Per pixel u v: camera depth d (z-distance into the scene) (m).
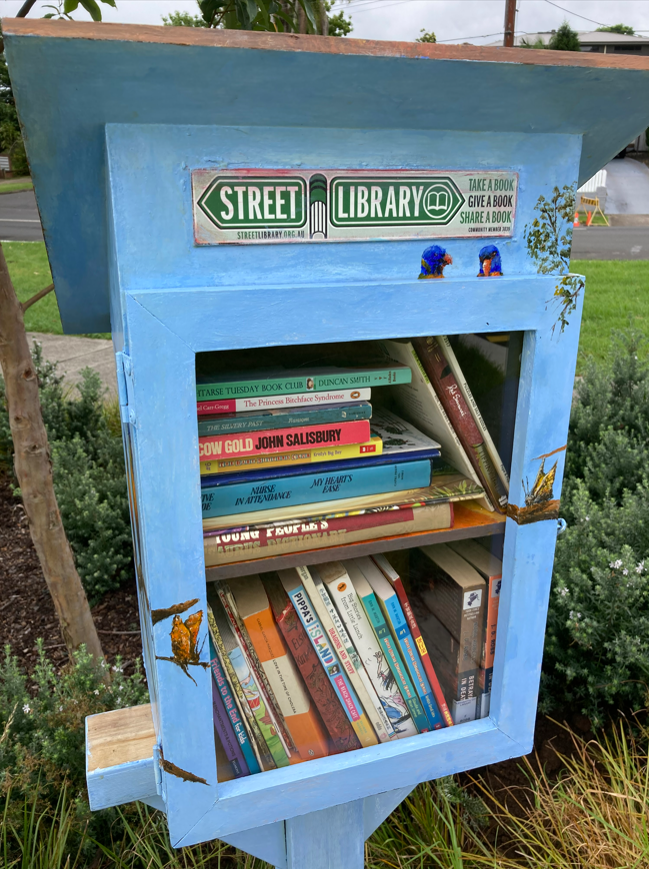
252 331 0.74
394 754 0.98
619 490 2.92
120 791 0.96
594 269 10.09
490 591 1.02
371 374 0.88
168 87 0.61
